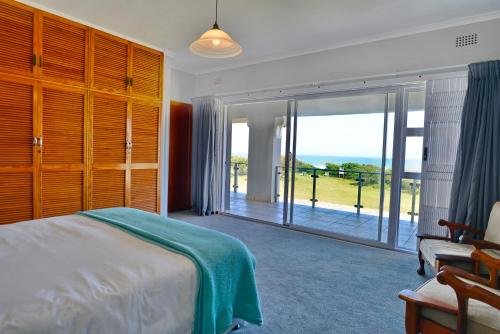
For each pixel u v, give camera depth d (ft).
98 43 10.88
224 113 17.25
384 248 11.67
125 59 11.75
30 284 3.56
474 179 9.15
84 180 10.70
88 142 10.73
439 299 4.96
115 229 5.92
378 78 11.63
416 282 8.57
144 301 3.78
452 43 10.14
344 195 15.39
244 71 15.56
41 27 9.46
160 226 6.25
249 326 6.20
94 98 10.84
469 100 9.41
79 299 3.34
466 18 9.80
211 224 14.78
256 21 10.46
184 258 4.62
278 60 14.30
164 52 13.20
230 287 5.09
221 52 8.29
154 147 12.98
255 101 15.64
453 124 10.11
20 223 6.18
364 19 10.18
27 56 9.23
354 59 12.13
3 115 8.83
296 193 15.30
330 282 8.43
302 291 7.83
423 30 10.61
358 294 7.75
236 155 22.58
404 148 11.44
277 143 20.38
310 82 13.30
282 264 9.70
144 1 9.16
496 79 8.98
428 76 10.53
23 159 9.29
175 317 4.11
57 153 10.00
